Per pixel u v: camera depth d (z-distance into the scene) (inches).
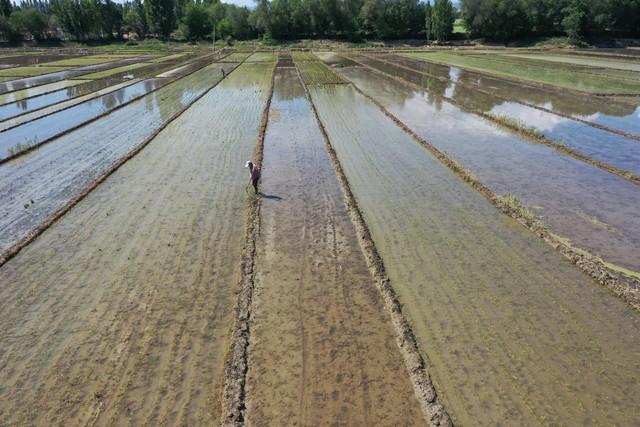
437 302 370.0
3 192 591.2
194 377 301.1
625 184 592.1
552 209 525.3
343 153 722.2
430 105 1071.0
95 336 336.5
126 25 3614.7
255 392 288.8
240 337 330.3
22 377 300.7
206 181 617.0
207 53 2728.8
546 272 407.8
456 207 534.0
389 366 308.2
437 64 1959.9
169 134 840.3
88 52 2824.8
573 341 327.6
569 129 848.3
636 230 476.7
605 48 2502.5
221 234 478.6
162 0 3452.3
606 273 396.2
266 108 1026.1
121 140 808.9
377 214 518.9
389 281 396.2
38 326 346.9
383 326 345.4
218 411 276.1
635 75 1510.8
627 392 285.9
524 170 642.8
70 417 272.5
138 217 516.1
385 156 707.4
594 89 1241.4
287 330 341.7
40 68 1910.7
